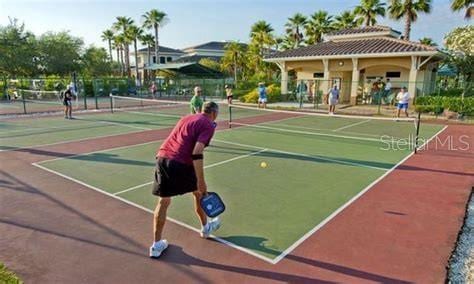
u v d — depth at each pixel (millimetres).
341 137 12359
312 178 7152
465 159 8930
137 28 55719
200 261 3922
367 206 5574
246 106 24828
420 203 5719
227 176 7285
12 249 4160
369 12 36062
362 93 24734
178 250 4160
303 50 27703
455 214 5266
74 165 8133
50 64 44000
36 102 27594
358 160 8781
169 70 37938
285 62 27844
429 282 3537
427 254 4078
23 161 8508
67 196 5984
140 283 3514
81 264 3857
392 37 27297
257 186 6609
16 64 39781
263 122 16703
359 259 3959
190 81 36062
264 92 23234
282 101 28016
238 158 8938
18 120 16859
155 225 3965
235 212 5312
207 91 34000
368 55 22641
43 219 5023
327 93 26078
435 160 8820
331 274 3670
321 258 3979
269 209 5445
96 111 21547
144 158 8883
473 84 20969
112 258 3986
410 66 22312
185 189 3930
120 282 3525
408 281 3549
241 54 48688
